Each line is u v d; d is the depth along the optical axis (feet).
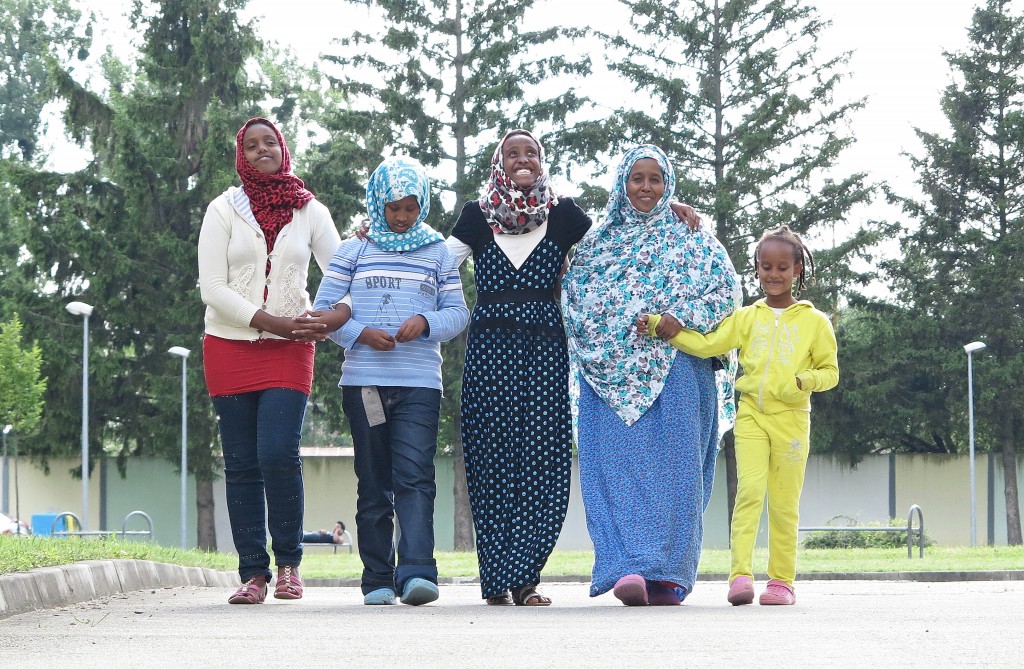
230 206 33.63
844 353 171.01
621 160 33.42
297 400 33.19
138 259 158.40
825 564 76.54
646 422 32.14
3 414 144.66
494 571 32.04
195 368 156.56
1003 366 177.47
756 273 32.89
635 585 29.89
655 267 32.86
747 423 32.32
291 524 33.60
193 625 24.88
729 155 164.04
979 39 188.65
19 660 19.20
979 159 183.42
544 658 18.56
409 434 32.78
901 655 18.63
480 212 33.91
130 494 164.55
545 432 32.71
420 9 159.02
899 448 189.98
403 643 20.88
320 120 166.71
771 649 19.52
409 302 33.24
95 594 33.17
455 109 159.43
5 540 36.88
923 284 184.65
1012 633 21.84
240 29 164.86
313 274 145.48
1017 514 176.24
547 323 33.12
